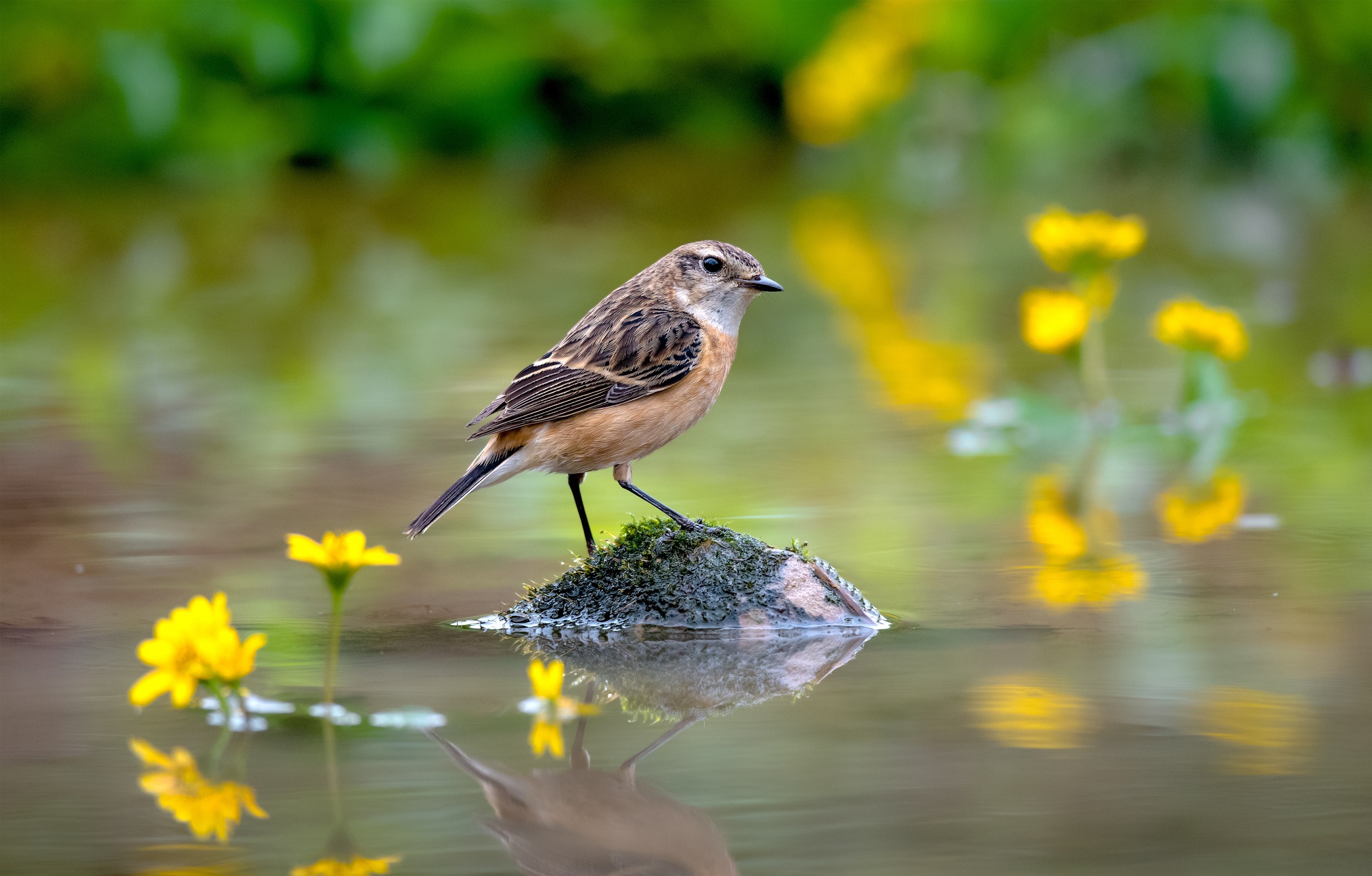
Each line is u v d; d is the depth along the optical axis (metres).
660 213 24.94
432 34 27.78
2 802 6.16
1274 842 5.69
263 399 14.45
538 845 5.79
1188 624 8.33
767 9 29.38
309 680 7.69
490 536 10.46
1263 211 24.31
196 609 7.00
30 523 10.68
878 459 12.37
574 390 9.28
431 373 15.38
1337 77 26.22
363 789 6.30
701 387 9.61
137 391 14.76
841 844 5.73
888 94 28.39
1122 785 6.21
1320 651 7.83
